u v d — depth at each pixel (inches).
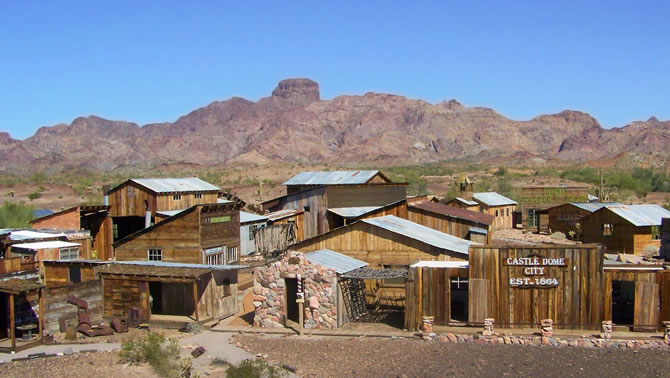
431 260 1186.0
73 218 1870.1
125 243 1501.0
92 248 1973.4
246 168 7524.6
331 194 1989.4
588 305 951.0
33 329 1031.6
